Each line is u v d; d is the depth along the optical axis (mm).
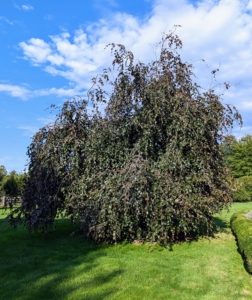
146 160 5266
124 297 3285
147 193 4828
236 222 6762
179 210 5102
